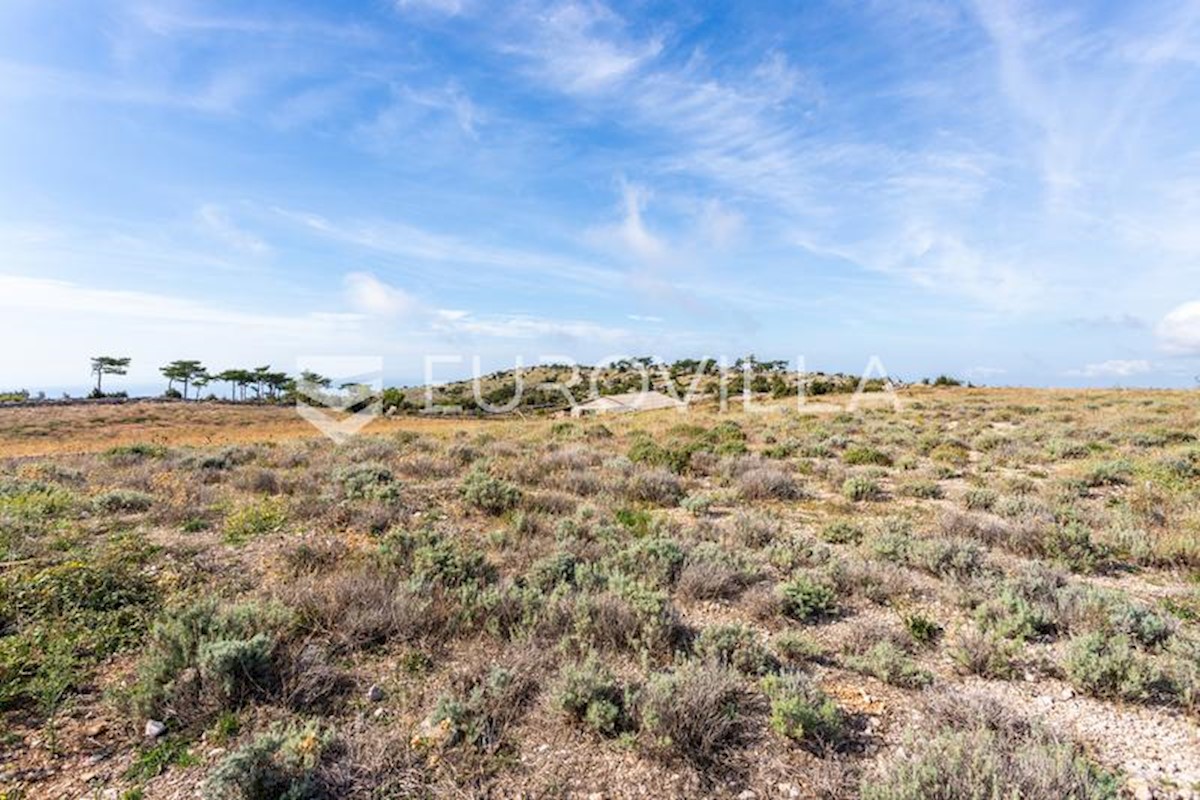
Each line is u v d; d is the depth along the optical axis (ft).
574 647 15.30
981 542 25.61
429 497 33.30
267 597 17.67
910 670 14.30
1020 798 9.71
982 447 53.78
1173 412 70.08
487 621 16.31
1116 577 21.61
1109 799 9.85
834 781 10.66
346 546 22.44
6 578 18.22
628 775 10.91
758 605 18.31
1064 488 34.68
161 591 18.37
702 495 34.06
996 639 15.67
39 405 187.42
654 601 16.83
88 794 10.18
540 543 23.79
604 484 36.55
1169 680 13.87
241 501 31.58
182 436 120.78
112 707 12.41
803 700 12.24
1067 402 90.74
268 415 195.21
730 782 10.80
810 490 37.88
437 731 11.78
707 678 12.86
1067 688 14.02
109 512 29.40
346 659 14.78
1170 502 30.63
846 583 20.30
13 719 12.14
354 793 10.26
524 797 10.36
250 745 10.34
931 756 10.55
